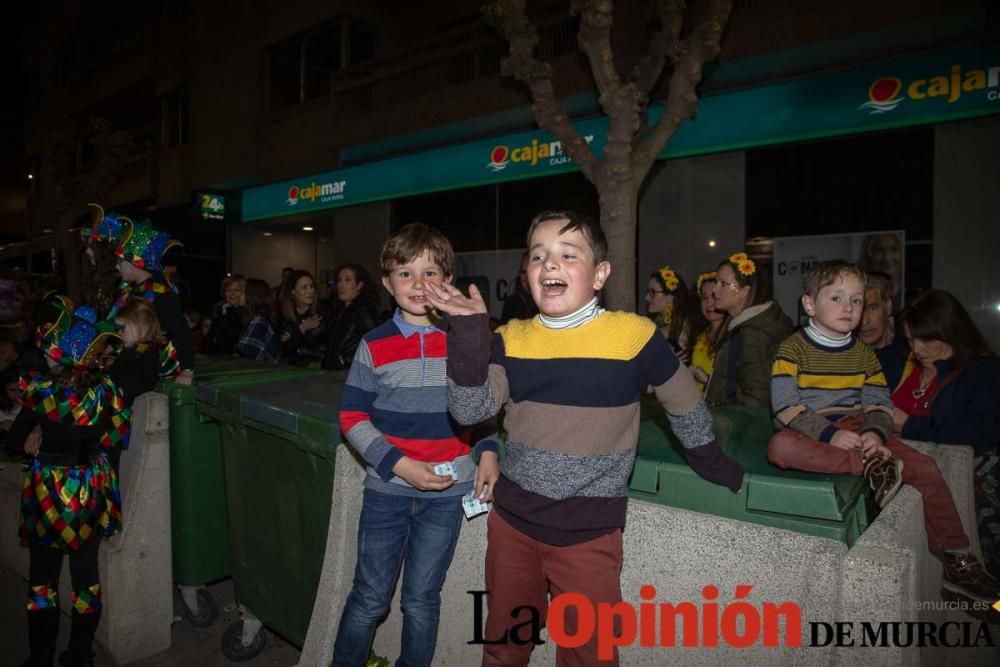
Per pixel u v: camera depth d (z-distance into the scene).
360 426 1.96
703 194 8.49
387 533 2.03
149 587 3.06
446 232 11.53
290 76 15.23
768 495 1.62
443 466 1.96
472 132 11.11
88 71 22.05
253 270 16.34
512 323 1.78
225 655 3.05
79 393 2.73
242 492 2.97
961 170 6.69
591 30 3.90
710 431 1.63
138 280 3.42
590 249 1.61
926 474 2.09
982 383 2.64
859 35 7.22
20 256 26.17
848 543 1.56
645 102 4.73
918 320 2.79
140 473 3.04
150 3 19.20
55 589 2.85
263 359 4.98
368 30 14.66
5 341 4.76
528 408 1.63
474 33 11.66
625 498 1.65
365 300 4.76
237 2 16.09
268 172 15.02
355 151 12.94
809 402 2.10
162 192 18.25
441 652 2.20
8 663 3.04
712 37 4.06
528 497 1.63
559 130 4.32
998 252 6.56
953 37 6.65
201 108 16.98
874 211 7.34
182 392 3.17
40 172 25.67
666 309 4.43
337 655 2.07
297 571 2.66
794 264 7.91
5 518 4.03
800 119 7.49
